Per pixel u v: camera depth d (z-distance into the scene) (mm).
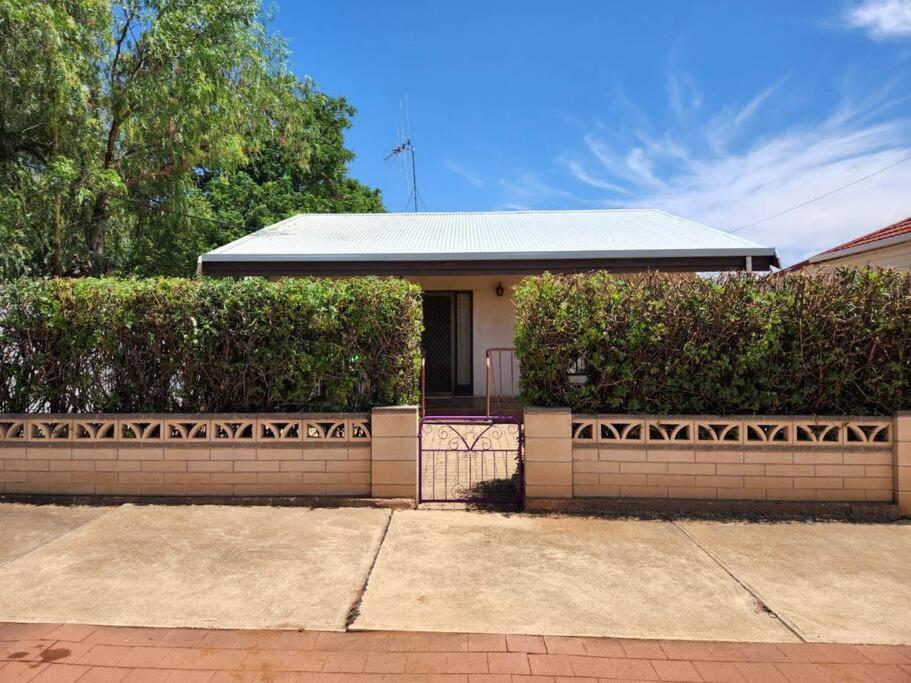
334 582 4016
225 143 12234
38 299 5742
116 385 5855
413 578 4086
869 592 3920
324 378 5758
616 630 3430
